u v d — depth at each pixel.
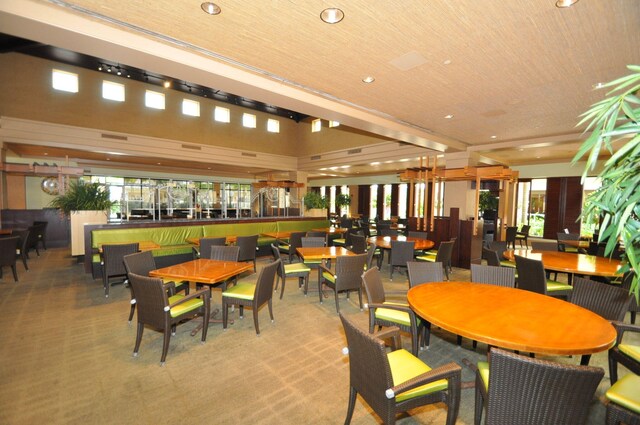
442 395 1.68
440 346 2.99
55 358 2.66
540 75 3.47
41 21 2.33
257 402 2.12
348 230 8.38
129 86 9.43
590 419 2.02
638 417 1.50
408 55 3.09
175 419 1.95
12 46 7.14
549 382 1.23
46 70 8.06
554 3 2.24
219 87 3.65
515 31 2.62
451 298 2.25
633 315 3.21
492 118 5.22
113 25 2.62
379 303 2.48
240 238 5.68
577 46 2.83
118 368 2.52
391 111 4.89
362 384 1.63
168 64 3.06
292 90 3.97
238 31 2.70
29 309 3.84
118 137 9.28
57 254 7.64
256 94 3.87
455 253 6.80
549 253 4.46
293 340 3.07
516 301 2.20
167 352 2.72
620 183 1.10
